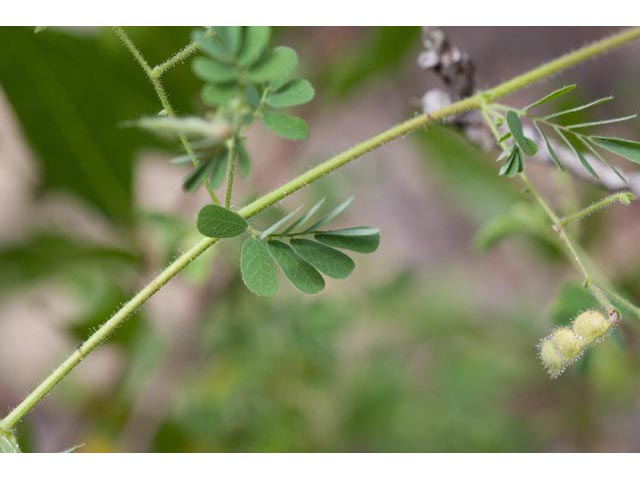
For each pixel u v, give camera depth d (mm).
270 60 125
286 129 133
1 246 231
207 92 124
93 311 222
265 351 230
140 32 208
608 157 222
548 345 150
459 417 248
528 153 139
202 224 132
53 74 210
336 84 244
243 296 229
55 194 228
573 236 203
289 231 138
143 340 225
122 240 230
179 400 233
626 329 244
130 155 224
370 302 252
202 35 124
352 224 258
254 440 232
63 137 219
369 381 249
